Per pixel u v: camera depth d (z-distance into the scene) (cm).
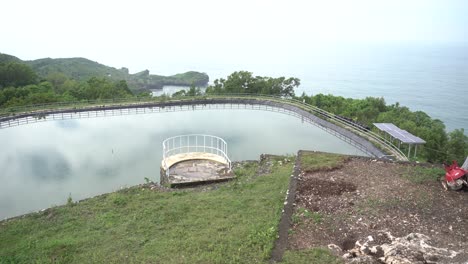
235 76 5772
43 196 1902
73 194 1934
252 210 1175
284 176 1600
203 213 1190
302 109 3759
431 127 3925
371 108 4391
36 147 2853
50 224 1222
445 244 800
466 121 8506
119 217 1225
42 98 4428
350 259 751
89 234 1088
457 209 998
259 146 2919
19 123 3306
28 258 950
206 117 4059
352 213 981
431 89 15525
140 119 3950
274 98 4462
